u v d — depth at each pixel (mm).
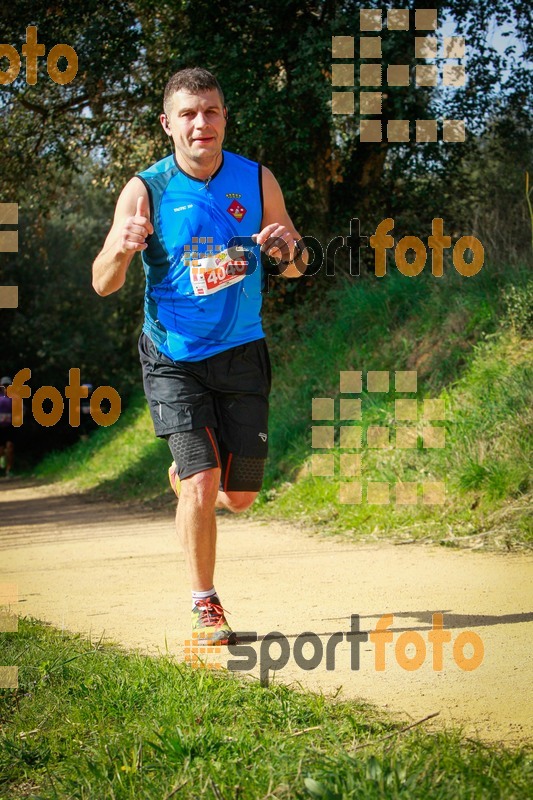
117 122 14203
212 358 3689
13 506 14742
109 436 21266
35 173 14867
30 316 26109
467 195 12641
